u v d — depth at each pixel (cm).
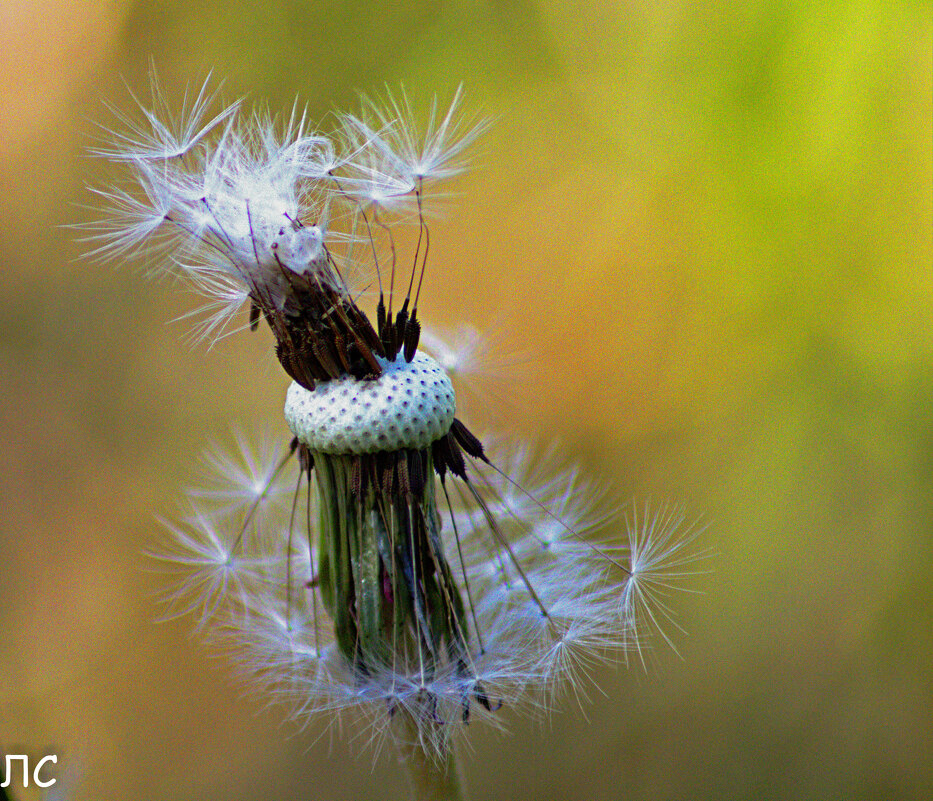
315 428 27
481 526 29
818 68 42
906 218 42
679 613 41
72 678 42
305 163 27
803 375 44
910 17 41
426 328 31
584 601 28
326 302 27
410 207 28
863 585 41
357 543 27
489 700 27
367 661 27
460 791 27
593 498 31
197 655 42
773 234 44
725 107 44
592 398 44
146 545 44
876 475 42
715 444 44
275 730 41
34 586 44
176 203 27
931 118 41
